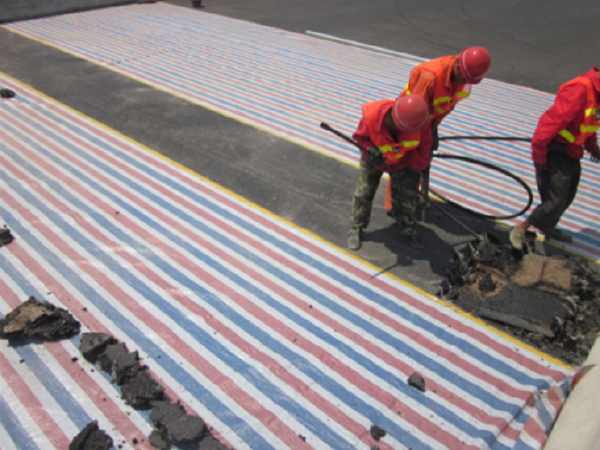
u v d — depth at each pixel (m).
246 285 4.14
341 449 2.95
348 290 4.13
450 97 4.16
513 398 3.24
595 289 4.07
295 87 8.35
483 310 3.87
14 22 11.52
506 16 13.24
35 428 2.98
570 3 14.28
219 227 4.86
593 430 2.85
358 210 4.43
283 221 4.98
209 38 10.87
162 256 4.43
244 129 6.85
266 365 3.44
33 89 7.77
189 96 7.84
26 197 5.15
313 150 6.37
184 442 2.86
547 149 3.95
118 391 3.21
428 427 3.08
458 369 3.46
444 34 11.68
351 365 3.47
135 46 10.14
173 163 5.93
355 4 14.41
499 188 5.64
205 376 3.34
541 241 4.75
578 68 9.59
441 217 5.11
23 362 3.37
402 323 3.82
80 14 12.45
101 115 7.04
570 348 3.62
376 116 3.62
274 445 2.95
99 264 4.30
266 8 13.76
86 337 3.46
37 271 4.18
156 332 3.66
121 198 5.23
